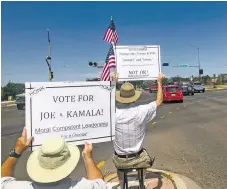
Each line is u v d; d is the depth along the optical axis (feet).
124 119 13.02
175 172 21.31
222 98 105.19
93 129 10.41
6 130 46.03
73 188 7.27
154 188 17.38
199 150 27.84
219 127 41.04
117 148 13.53
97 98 10.43
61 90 9.80
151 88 171.83
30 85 9.38
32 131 9.43
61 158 7.00
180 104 85.71
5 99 171.73
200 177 20.18
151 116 13.61
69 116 9.99
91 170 8.40
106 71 17.37
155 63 14.28
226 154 25.98
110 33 17.25
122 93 13.21
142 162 13.55
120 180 14.39
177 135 36.01
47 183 7.02
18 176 21.53
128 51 14.02
